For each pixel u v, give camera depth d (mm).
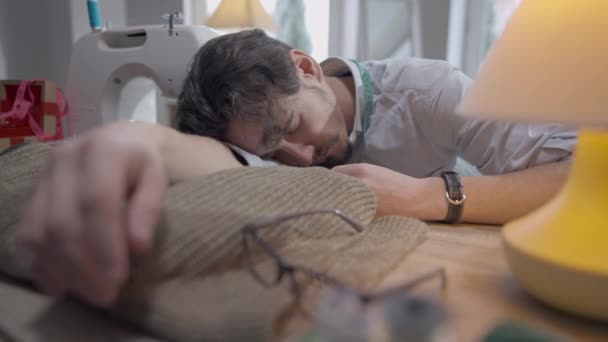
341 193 485
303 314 312
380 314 234
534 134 701
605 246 291
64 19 1537
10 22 1516
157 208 308
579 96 266
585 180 323
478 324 303
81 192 271
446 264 415
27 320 333
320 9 1768
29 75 1591
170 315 309
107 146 294
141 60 1045
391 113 915
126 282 334
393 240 457
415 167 943
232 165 510
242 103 624
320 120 715
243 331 284
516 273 336
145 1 1612
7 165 508
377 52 1704
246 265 367
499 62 317
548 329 295
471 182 626
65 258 266
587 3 285
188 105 683
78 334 316
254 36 694
